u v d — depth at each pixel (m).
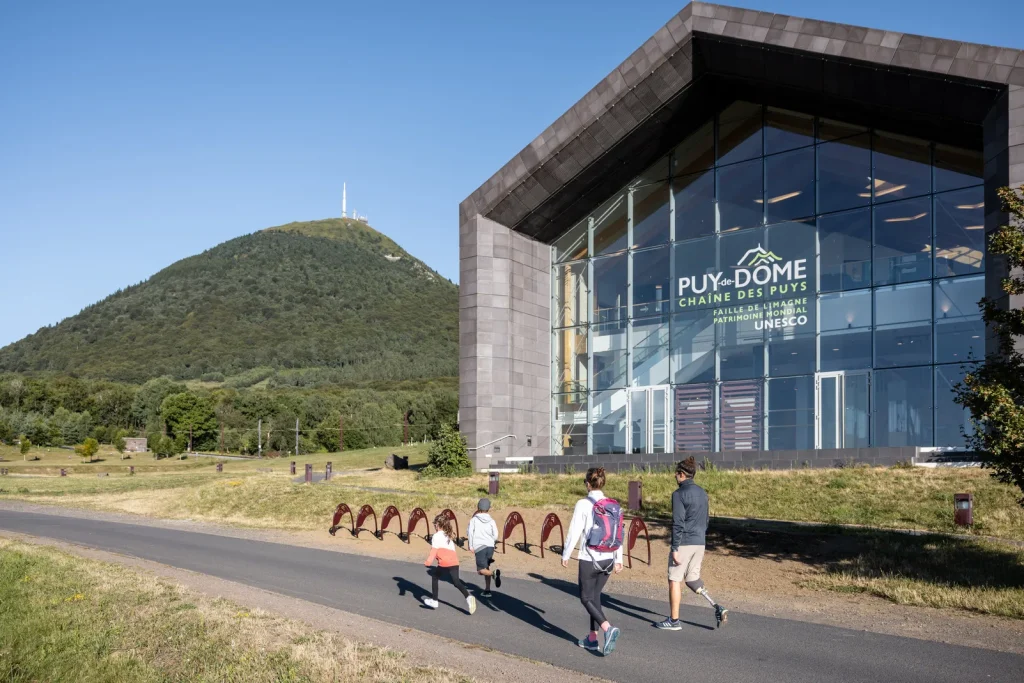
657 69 32.97
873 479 25.81
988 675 8.84
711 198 35.00
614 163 35.69
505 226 37.22
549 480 31.55
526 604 13.41
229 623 11.47
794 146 33.25
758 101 34.09
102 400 155.12
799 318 32.41
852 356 31.09
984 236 27.55
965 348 28.92
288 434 132.38
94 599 13.46
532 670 9.05
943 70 27.19
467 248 37.12
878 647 10.15
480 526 14.04
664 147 35.81
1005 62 26.23
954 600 12.66
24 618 11.88
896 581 14.14
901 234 30.66
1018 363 13.90
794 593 14.12
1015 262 13.96
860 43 28.67
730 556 17.55
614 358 36.91
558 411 38.12
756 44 30.55
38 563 17.95
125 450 116.81
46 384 156.75
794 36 29.86
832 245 32.00
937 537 18.39
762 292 33.34
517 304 37.22
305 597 14.21
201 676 8.75
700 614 12.48
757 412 32.88
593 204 37.59
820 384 31.61
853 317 31.23
